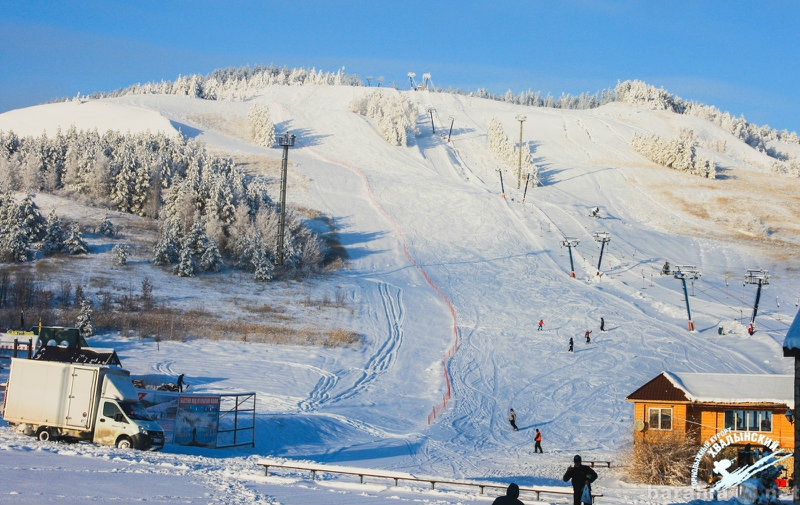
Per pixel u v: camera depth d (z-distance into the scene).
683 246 106.62
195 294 70.56
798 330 17.08
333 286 78.06
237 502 18.53
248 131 155.38
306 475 25.97
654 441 29.16
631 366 54.75
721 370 53.84
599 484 28.94
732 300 80.00
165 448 30.67
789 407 29.86
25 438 27.97
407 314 69.50
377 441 37.03
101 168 98.62
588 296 76.19
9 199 79.38
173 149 110.50
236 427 33.03
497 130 160.50
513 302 73.81
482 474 30.83
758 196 139.38
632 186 142.38
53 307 60.31
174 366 48.69
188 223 87.75
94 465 22.48
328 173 126.75
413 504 20.83
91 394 28.20
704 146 194.50
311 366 52.03
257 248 80.94
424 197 116.19
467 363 55.50
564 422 43.19
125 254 77.00
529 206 114.69
